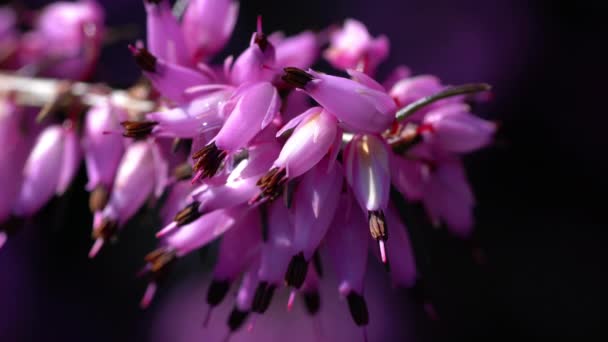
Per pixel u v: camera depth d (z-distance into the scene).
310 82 0.08
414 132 0.09
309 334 0.16
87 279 0.16
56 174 0.10
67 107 0.10
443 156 0.09
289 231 0.08
